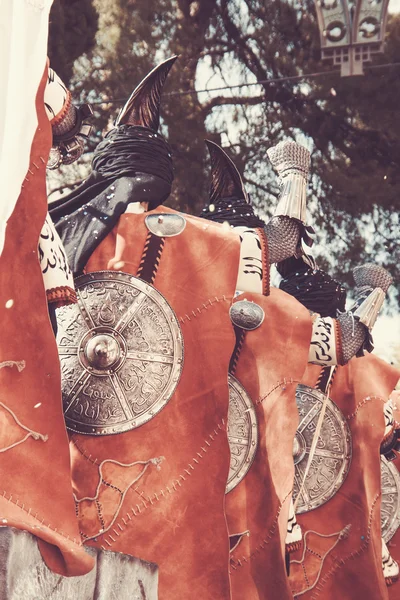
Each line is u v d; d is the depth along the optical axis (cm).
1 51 239
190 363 325
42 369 251
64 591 239
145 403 316
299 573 504
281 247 377
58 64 804
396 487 620
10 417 245
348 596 506
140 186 334
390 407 571
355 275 478
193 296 333
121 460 311
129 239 331
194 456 320
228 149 901
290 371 423
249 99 907
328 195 917
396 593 618
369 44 840
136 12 849
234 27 902
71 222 331
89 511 308
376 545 508
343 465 510
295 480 503
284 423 417
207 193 874
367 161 916
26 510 239
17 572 216
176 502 315
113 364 314
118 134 341
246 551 399
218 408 326
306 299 483
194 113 888
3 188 235
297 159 392
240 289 368
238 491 404
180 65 885
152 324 322
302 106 915
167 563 312
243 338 421
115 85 836
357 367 524
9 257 250
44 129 257
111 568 266
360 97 903
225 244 341
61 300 280
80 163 856
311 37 907
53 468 247
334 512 508
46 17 245
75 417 312
